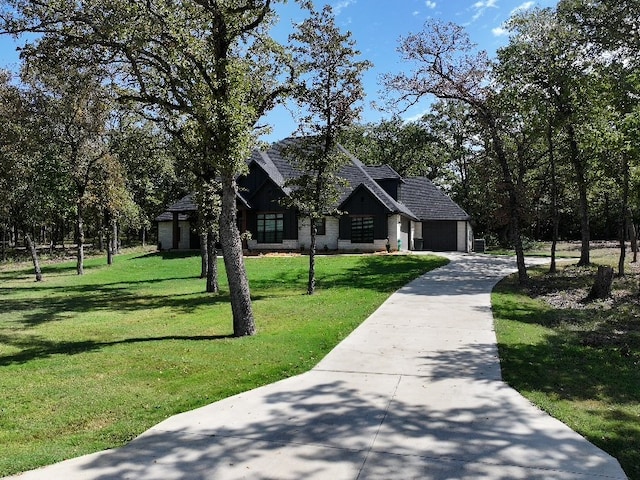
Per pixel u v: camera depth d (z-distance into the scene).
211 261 19.62
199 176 18.77
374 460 4.55
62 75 14.45
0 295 20.00
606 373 7.32
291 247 32.75
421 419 5.55
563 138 22.23
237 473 4.37
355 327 10.70
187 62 10.88
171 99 14.24
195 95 10.43
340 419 5.60
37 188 27.20
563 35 18.55
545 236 54.84
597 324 11.07
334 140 17.27
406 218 36.03
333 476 4.26
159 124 17.67
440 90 19.69
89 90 21.80
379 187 33.38
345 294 16.11
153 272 27.50
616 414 5.68
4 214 25.73
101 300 18.23
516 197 19.81
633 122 11.44
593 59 18.48
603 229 52.25
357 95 16.45
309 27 15.98
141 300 17.97
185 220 38.06
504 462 4.49
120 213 35.22
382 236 31.34
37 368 8.31
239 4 11.04
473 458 4.57
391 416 5.66
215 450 4.87
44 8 11.60
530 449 4.76
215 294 18.95
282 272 23.50
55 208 33.09
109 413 6.07
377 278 20.20
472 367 7.61
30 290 21.67
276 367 7.79
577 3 18.12
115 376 7.66
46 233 63.00
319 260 27.08
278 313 13.16
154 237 64.62
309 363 8.01
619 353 8.45
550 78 18.81
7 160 24.36
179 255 34.38
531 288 17.27
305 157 17.06
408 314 12.10
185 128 15.02
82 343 10.58
